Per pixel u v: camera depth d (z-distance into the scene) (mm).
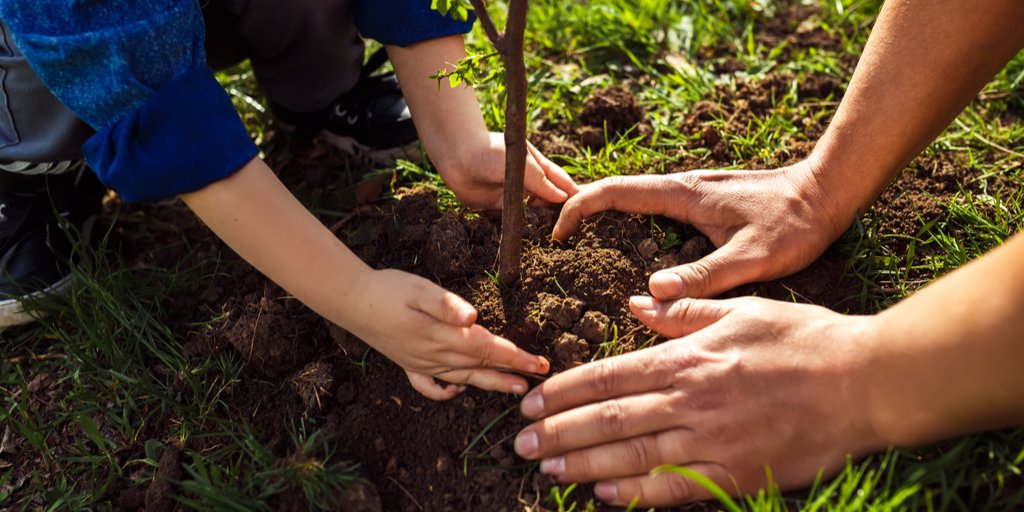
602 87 910
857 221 696
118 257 781
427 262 711
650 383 597
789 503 583
